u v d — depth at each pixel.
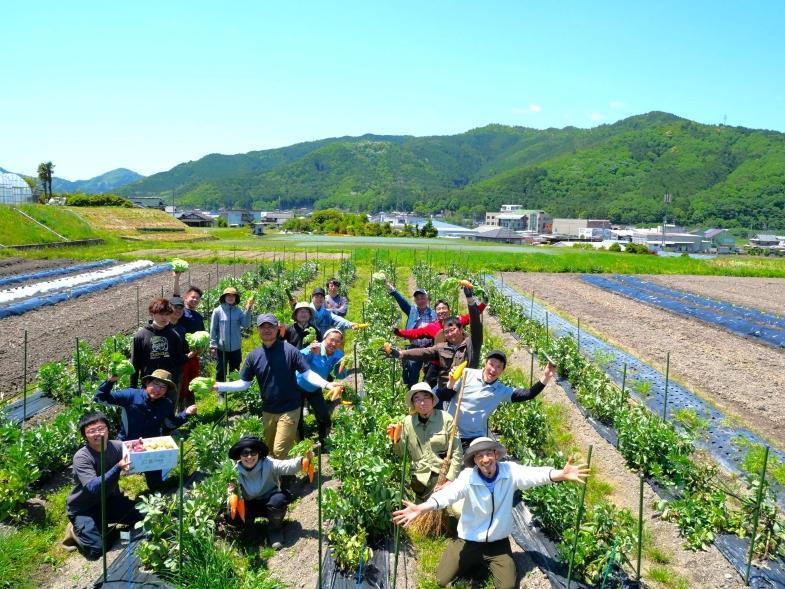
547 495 7.31
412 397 7.52
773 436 11.08
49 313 21.02
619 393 11.73
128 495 8.25
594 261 42.97
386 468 7.02
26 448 8.07
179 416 8.57
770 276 41.28
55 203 90.44
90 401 9.70
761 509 7.37
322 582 6.54
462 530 6.41
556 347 13.90
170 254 42.78
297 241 65.75
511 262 40.97
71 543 7.10
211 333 11.58
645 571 7.03
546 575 6.71
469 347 9.06
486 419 8.07
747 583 6.79
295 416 8.49
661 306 25.92
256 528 7.48
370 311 17.73
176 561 6.38
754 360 16.83
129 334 17.64
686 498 8.09
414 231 99.44
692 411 12.06
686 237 152.25
